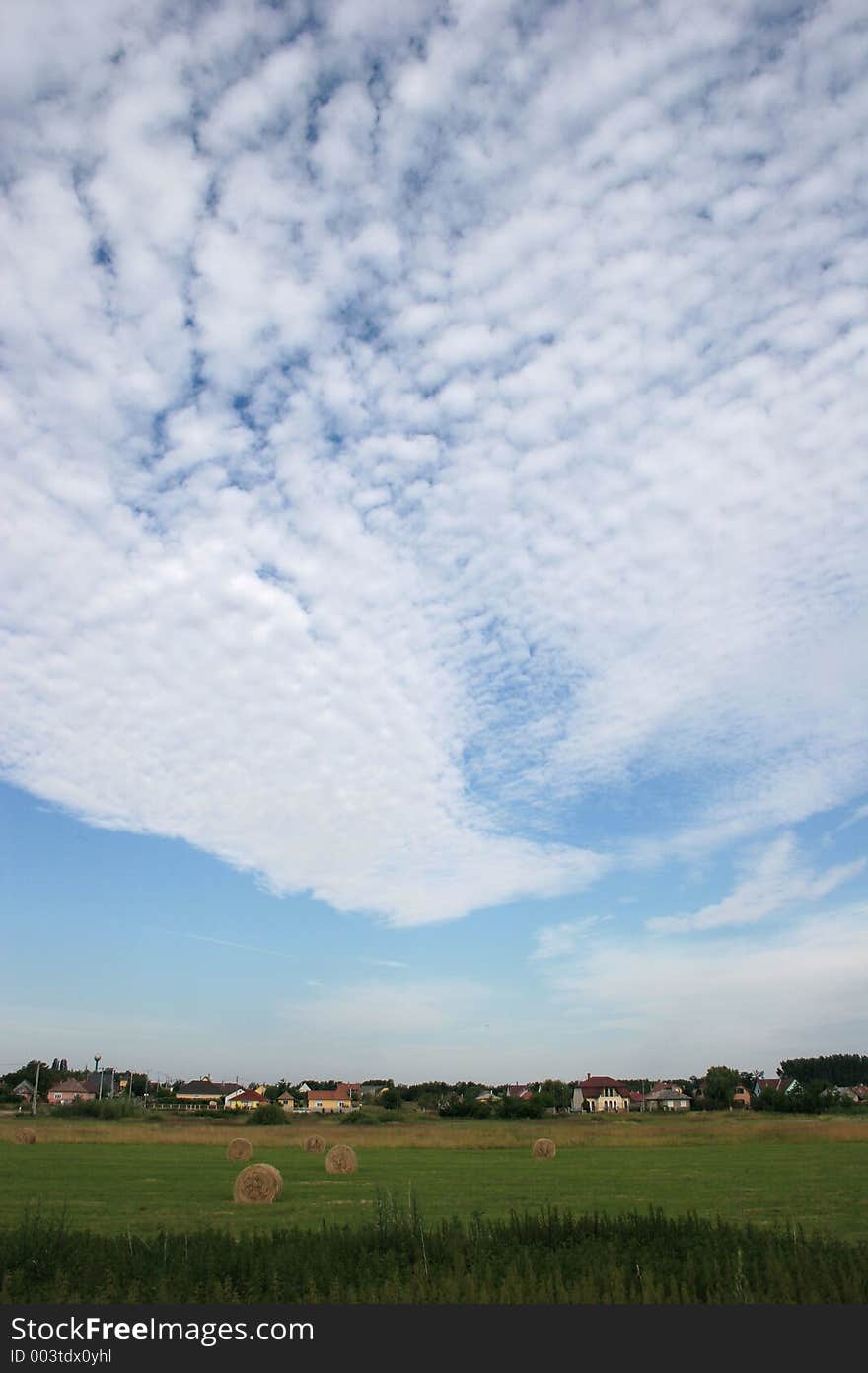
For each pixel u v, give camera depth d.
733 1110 138.25
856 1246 15.98
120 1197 30.05
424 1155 54.19
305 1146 58.38
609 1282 13.34
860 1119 108.12
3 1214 25.25
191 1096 185.75
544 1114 120.12
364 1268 14.59
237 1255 15.12
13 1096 143.00
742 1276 13.12
